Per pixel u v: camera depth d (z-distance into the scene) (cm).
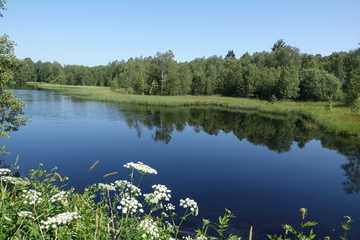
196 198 928
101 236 263
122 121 2500
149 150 1552
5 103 1078
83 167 1182
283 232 735
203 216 799
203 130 2266
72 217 243
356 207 901
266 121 2867
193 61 8975
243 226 757
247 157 1499
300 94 5394
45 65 10819
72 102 3919
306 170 1291
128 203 260
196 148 1656
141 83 6319
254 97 6056
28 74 10188
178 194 953
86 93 5566
